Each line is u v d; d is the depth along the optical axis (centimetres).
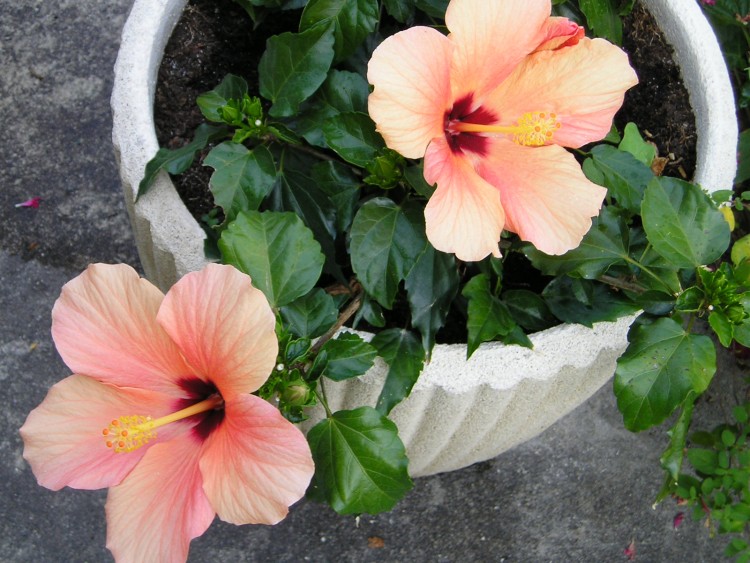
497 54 58
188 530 55
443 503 96
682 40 75
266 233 61
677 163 75
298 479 53
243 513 54
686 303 61
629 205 68
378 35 71
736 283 62
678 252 62
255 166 65
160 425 56
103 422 58
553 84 60
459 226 56
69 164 105
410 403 68
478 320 62
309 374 60
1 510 93
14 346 99
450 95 58
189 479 57
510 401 70
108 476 57
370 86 68
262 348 53
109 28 109
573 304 66
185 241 66
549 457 99
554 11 74
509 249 67
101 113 106
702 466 92
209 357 55
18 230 102
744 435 92
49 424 57
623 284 66
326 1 66
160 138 73
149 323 55
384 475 62
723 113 73
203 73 75
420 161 64
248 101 66
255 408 53
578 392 74
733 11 94
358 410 62
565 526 97
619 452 100
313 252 61
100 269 55
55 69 107
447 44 55
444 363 65
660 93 76
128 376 57
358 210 64
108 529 57
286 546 94
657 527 98
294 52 66
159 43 71
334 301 67
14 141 105
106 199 104
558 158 59
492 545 96
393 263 63
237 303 52
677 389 61
